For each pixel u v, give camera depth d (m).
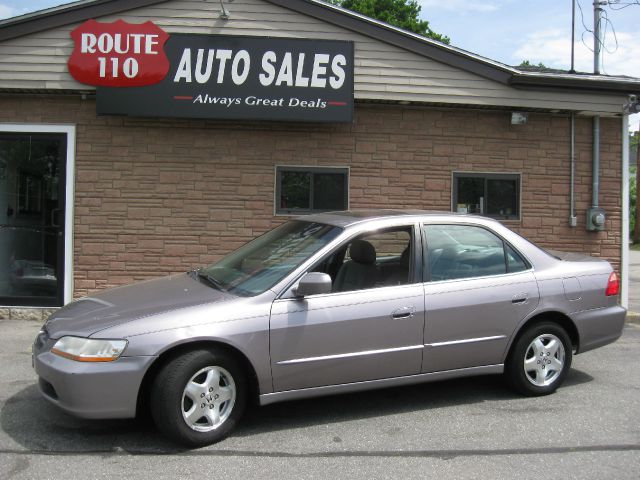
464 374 4.84
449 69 8.46
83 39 7.86
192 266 8.41
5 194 8.35
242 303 4.20
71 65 7.87
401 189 8.74
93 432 4.30
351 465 3.80
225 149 8.43
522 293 4.98
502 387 5.43
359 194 8.66
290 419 4.62
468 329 4.78
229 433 4.24
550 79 8.46
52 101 8.22
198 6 8.12
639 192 35.59
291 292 4.32
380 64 8.36
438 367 4.72
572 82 8.52
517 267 5.10
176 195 8.37
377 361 4.50
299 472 3.69
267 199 8.48
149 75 7.93
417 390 5.35
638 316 9.04
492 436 4.29
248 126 8.45
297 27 8.23
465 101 8.49
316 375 4.34
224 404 4.18
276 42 8.05
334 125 8.61
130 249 8.33
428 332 4.64
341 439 4.22
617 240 9.15
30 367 5.84
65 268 8.26
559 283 5.15
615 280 5.45
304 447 4.08
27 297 8.29
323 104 8.15
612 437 4.28
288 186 8.58
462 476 3.65
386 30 8.30
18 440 4.15
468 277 4.89
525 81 8.48
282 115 8.10
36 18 7.82
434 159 8.79
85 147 8.26
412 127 8.74
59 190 8.29
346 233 4.68
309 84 8.12
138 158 8.31
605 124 9.12
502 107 8.66
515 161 8.94
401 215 5.00
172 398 3.92
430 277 4.77
